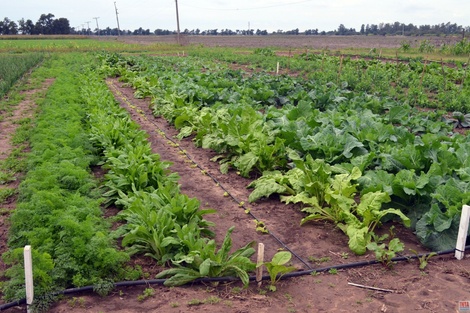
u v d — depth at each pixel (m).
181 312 4.77
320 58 37.69
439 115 14.39
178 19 71.69
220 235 6.77
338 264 5.86
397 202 7.05
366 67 31.08
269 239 6.66
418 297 5.12
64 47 55.75
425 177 6.76
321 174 7.28
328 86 20.47
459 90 19.62
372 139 9.23
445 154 7.77
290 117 11.19
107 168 9.34
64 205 6.27
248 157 9.17
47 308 4.77
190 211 6.38
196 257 5.33
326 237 6.67
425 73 26.22
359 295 5.18
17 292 4.83
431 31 109.19
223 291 5.18
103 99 14.96
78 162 8.36
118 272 5.41
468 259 5.97
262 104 16.62
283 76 22.78
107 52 46.88
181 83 18.78
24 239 5.96
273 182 7.98
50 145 8.97
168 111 14.70
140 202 6.18
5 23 144.25
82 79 21.44
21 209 6.05
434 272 5.66
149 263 5.83
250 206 7.87
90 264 5.34
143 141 10.62
